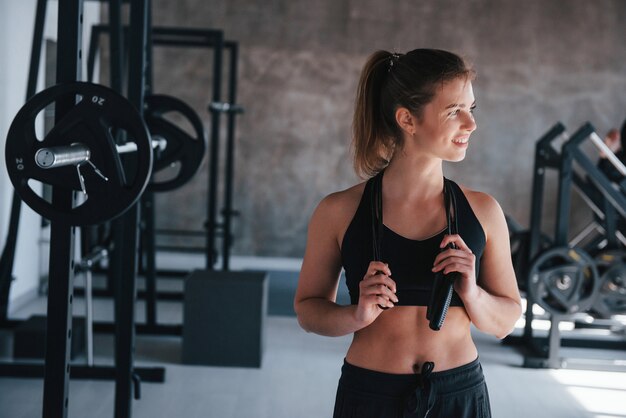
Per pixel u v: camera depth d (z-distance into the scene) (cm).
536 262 522
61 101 248
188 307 514
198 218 905
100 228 675
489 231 178
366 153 186
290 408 443
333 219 182
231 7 892
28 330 504
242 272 548
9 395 440
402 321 173
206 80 895
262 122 902
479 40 900
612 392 493
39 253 707
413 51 175
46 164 220
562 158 524
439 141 169
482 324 174
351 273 179
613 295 530
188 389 468
